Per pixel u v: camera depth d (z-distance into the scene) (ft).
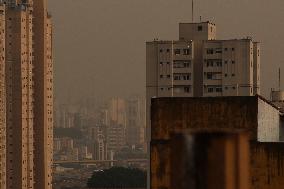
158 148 254.47
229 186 94.22
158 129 259.80
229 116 255.70
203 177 93.81
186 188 94.02
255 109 253.44
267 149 238.27
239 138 95.30
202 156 94.12
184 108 258.37
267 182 238.48
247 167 97.71
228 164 94.32
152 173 254.06
